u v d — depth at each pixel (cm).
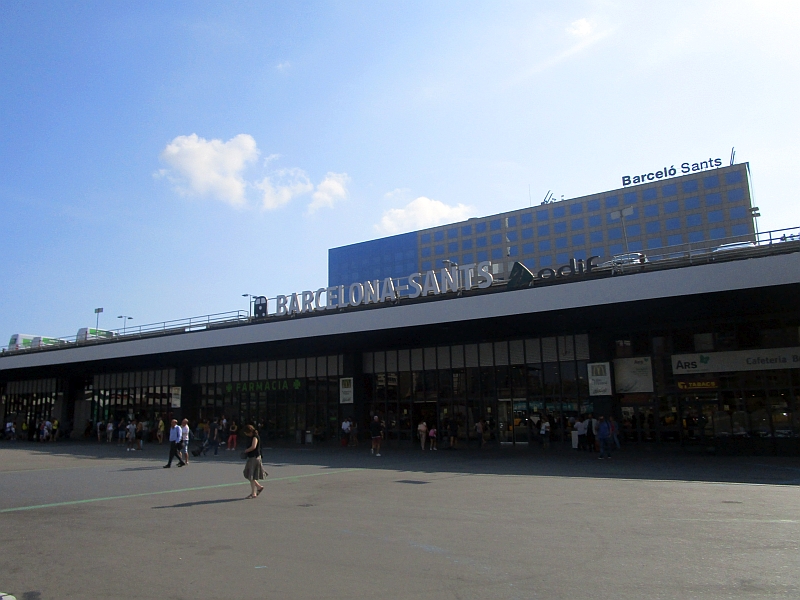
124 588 690
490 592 650
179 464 2366
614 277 2541
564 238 9750
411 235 11462
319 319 3388
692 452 2759
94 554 856
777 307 2658
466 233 10825
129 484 1747
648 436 2942
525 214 10206
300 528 1023
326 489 1573
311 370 4212
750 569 721
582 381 3195
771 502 1250
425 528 1006
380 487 1603
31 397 6134
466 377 3553
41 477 1964
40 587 699
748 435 2712
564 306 2638
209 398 4725
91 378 5662
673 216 8862
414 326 3058
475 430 3459
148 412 5066
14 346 6112
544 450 3023
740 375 2775
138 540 948
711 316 2848
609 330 3112
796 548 826
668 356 2955
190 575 738
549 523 1037
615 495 1386
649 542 873
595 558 785
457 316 2917
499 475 1886
